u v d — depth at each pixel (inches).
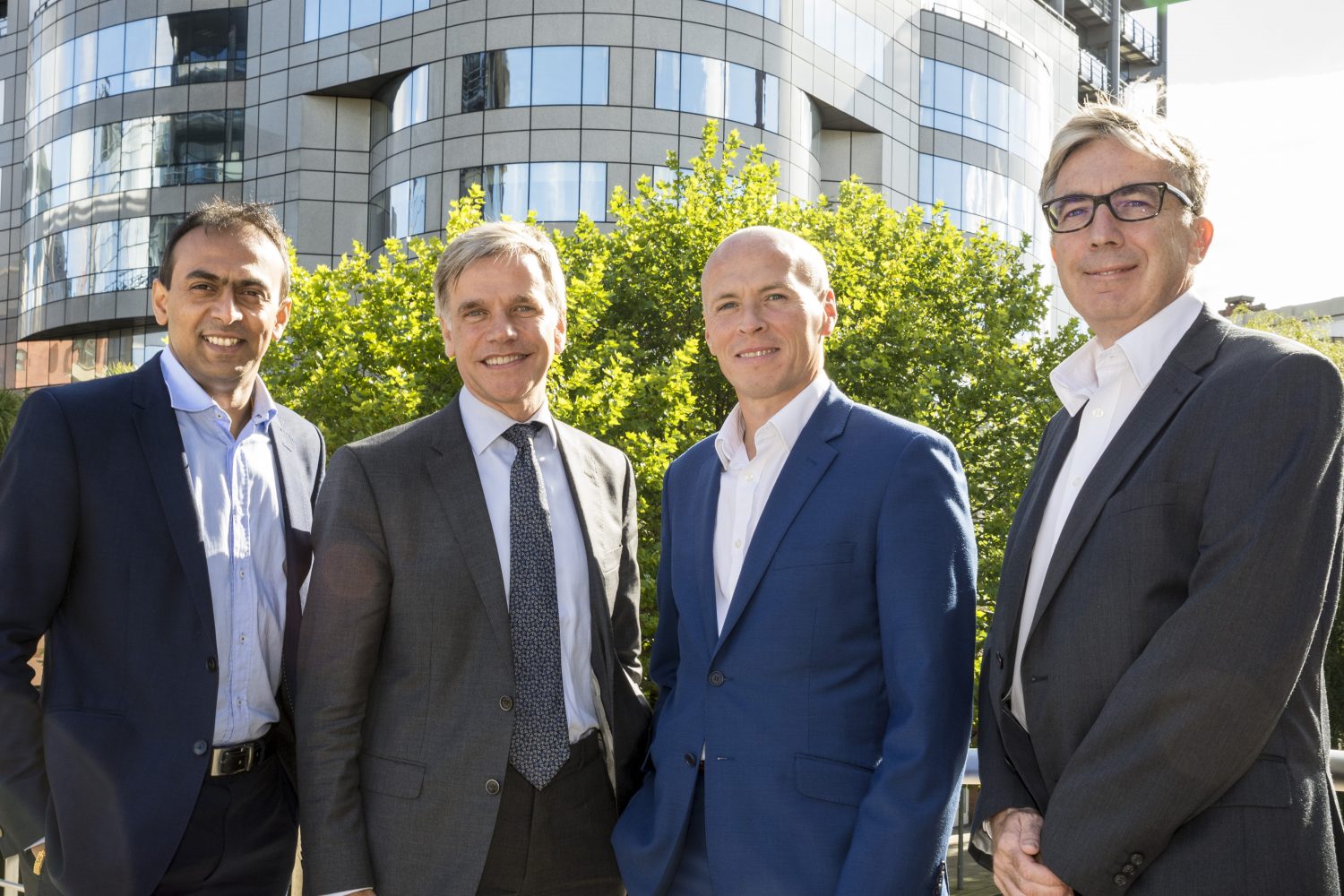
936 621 90.4
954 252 636.1
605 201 1024.9
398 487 102.9
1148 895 74.6
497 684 100.6
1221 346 83.2
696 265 556.7
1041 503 91.3
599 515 113.3
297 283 509.0
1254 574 72.2
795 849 91.2
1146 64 1918.1
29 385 1359.5
